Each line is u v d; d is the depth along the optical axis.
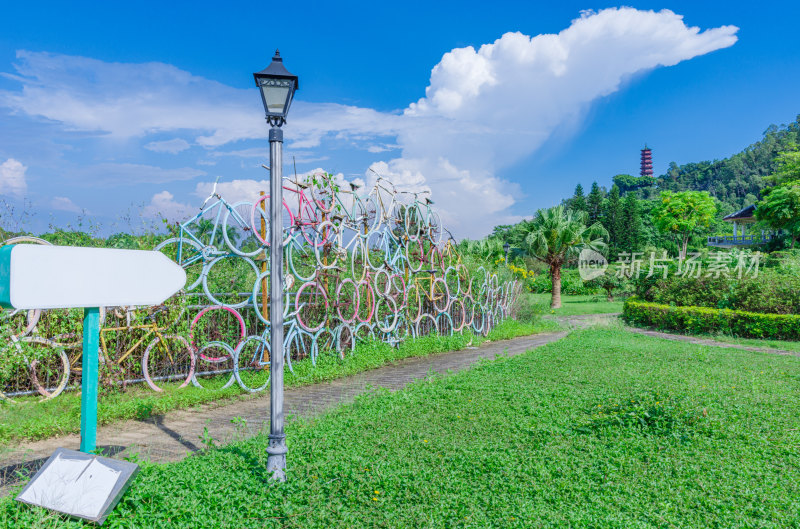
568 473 4.25
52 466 3.48
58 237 7.55
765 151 129.38
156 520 3.25
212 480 3.91
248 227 8.27
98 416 5.82
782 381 7.96
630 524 3.38
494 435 5.23
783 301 15.84
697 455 4.65
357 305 10.32
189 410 6.67
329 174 10.12
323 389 8.09
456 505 3.65
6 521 3.13
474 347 13.77
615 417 5.55
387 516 3.48
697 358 10.27
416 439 5.13
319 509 3.58
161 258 4.10
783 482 4.09
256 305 8.24
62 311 7.05
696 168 149.75
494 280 18.08
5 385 6.62
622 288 33.62
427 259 13.78
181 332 7.92
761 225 42.97
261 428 5.72
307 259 9.81
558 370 8.73
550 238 30.02
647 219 76.81
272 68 4.21
